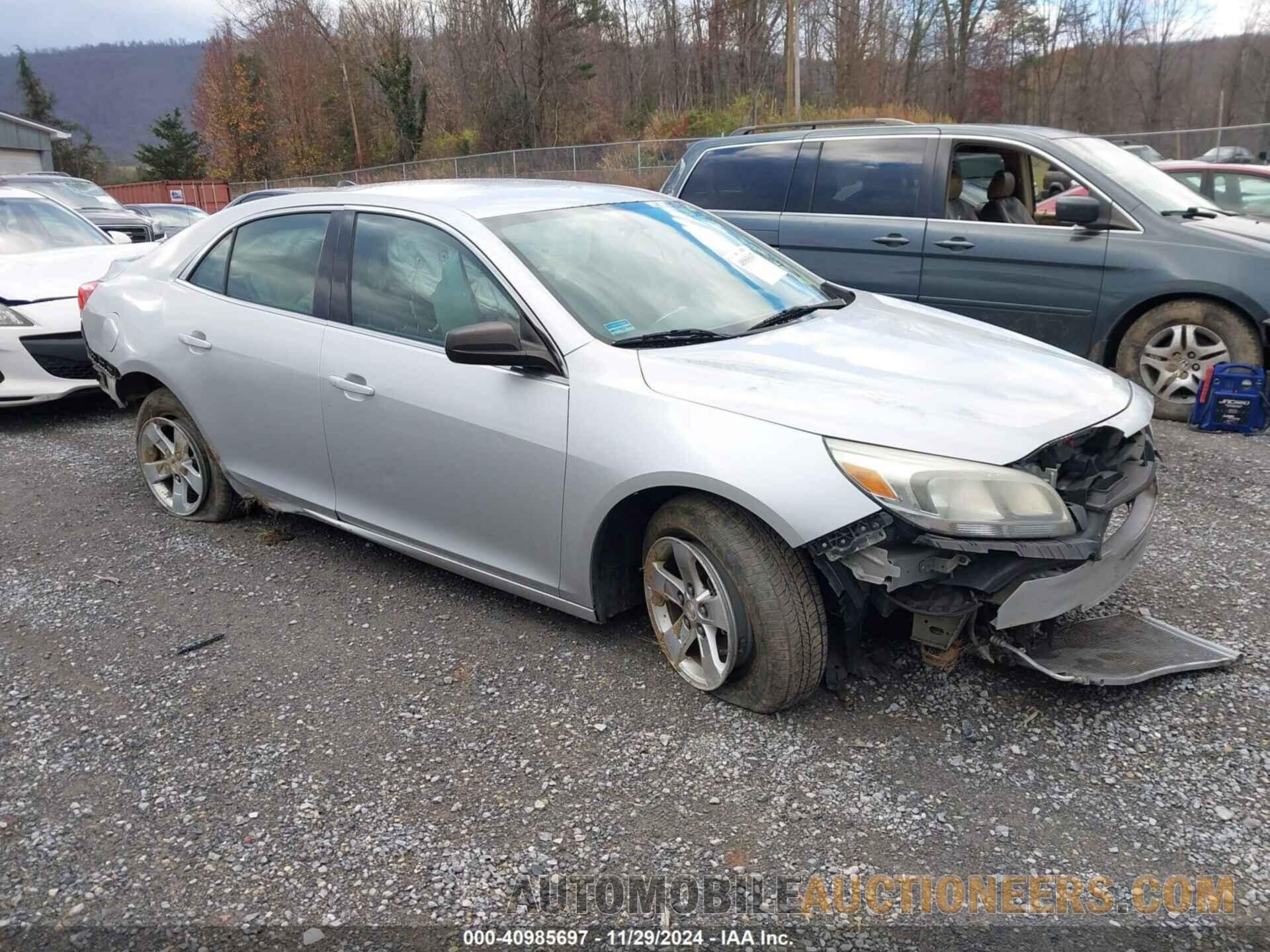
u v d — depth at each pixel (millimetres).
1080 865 2453
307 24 49312
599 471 3146
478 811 2717
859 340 3510
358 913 2361
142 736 3121
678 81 41406
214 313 4438
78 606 4070
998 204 6848
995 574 2758
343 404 3893
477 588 4129
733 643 3004
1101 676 3066
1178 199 6352
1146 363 6285
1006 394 3066
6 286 6938
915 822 2623
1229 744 2889
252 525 4926
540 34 40906
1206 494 4965
